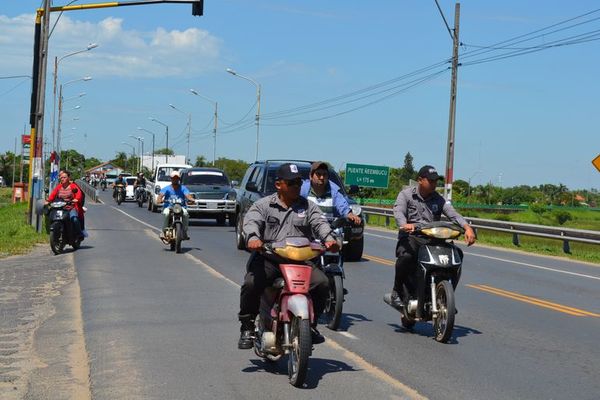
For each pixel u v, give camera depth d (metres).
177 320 9.87
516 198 101.12
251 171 20.58
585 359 8.40
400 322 10.38
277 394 6.69
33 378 7.14
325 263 9.65
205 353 8.14
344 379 7.25
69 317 10.09
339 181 18.23
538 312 11.57
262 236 7.25
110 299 11.39
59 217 17.81
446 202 9.43
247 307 7.21
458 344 9.02
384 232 31.31
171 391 6.72
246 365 7.67
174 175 18.73
